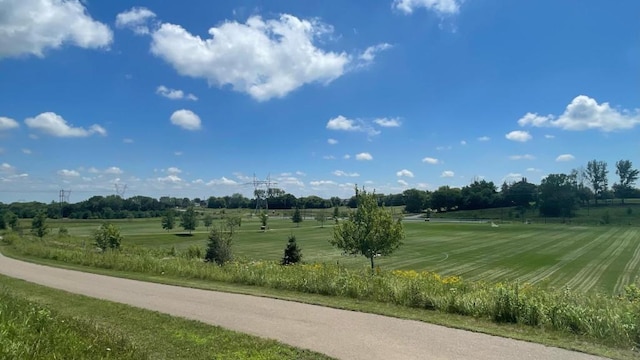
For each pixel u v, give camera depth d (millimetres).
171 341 8234
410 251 68062
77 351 6172
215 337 8492
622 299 10547
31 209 132250
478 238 89062
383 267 51438
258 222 149625
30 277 19016
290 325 9469
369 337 8469
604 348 7637
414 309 10930
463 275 46344
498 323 9453
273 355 7445
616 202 165375
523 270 49688
